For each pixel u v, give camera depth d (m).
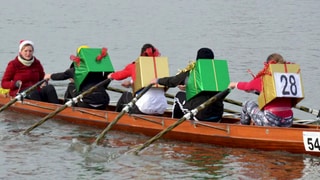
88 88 54.94
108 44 102.62
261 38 106.06
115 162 45.88
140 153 47.72
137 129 52.25
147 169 44.25
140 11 140.00
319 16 130.50
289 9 140.50
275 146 46.31
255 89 46.75
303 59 88.50
